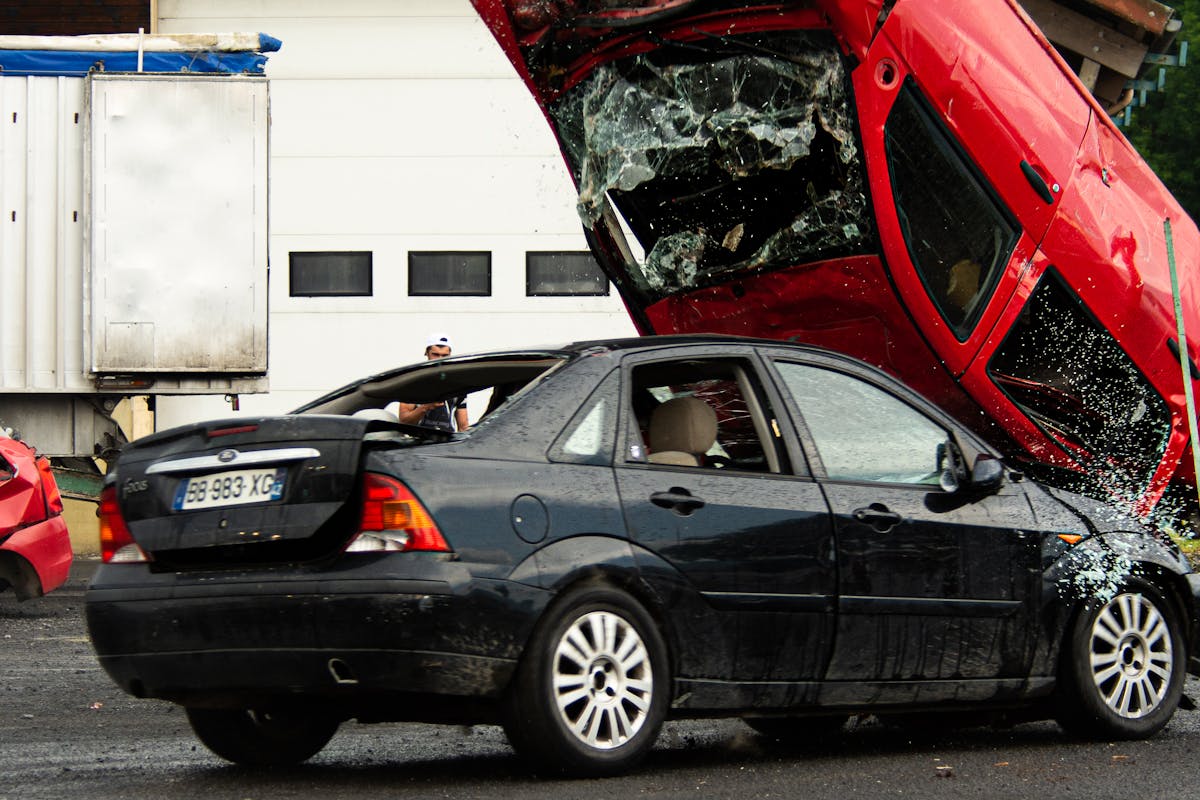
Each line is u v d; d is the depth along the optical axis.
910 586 7.89
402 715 6.83
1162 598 8.88
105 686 10.80
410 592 6.49
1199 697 10.77
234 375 20.16
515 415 7.11
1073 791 7.00
